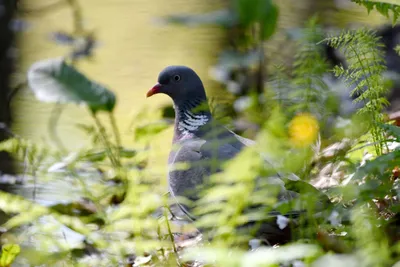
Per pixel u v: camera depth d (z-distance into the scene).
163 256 9.24
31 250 9.41
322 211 8.09
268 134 8.19
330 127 10.91
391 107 13.64
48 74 9.75
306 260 6.73
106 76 20.58
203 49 21.77
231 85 17.75
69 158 10.68
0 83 17.06
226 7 25.64
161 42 22.78
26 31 22.48
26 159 12.46
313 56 10.59
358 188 7.93
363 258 6.68
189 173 10.33
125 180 9.40
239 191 7.62
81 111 17.23
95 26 24.69
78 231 8.75
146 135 10.38
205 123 11.62
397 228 8.21
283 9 22.20
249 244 8.41
